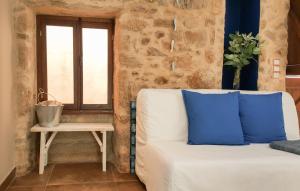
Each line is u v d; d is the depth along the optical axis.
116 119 3.32
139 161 2.75
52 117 3.04
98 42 3.47
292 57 3.37
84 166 3.32
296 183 2.03
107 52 3.50
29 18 2.99
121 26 3.11
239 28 3.79
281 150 2.27
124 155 3.15
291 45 3.39
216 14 3.37
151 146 2.41
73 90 3.46
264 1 3.37
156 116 2.66
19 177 2.89
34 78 3.21
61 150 3.43
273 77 3.42
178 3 3.25
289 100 3.09
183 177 1.86
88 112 3.45
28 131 3.04
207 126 2.44
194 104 2.53
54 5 2.97
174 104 2.73
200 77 3.36
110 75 3.51
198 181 1.88
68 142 3.44
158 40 3.22
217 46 3.39
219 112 2.49
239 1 3.79
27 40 2.96
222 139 2.43
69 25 3.38
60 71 3.41
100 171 3.15
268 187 1.99
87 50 3.46
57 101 3.20
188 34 3.30
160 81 3.25
